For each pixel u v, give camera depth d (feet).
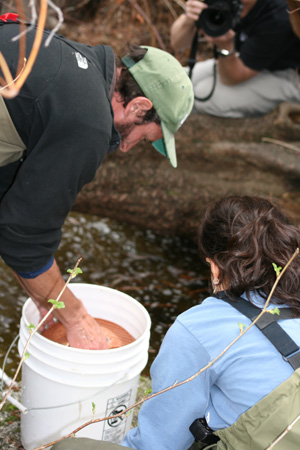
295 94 11.22
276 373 4.11
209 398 4.62
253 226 4.50
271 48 10.40
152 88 5.63
